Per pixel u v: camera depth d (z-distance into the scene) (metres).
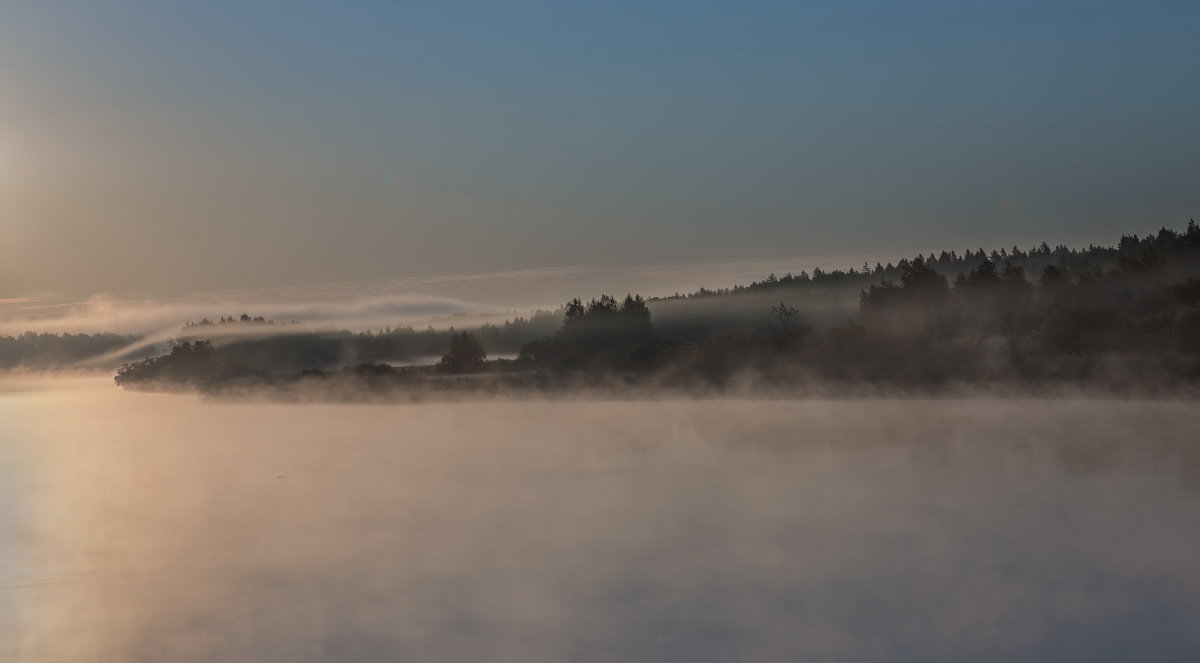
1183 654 22.16
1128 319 84.25
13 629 26.30
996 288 107.25
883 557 30.25
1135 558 29.33
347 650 23.97
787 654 22.77
